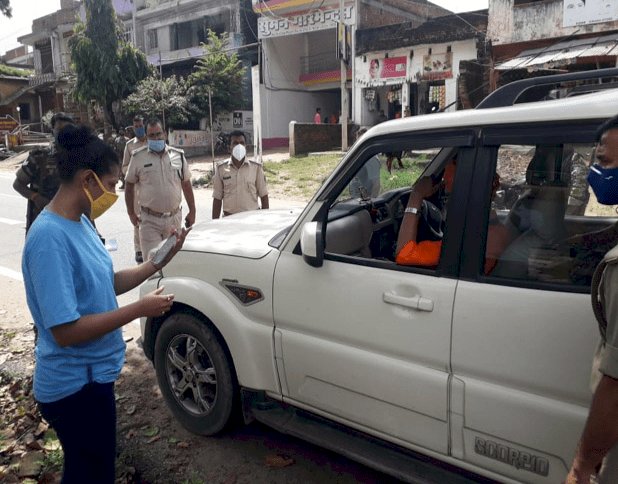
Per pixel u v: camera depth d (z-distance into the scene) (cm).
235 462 311
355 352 253
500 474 218
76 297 196
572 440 196
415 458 250
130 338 487
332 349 261
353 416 261
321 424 285
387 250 309
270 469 304
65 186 197
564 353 195
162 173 513
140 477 303
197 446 326
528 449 208
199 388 329
